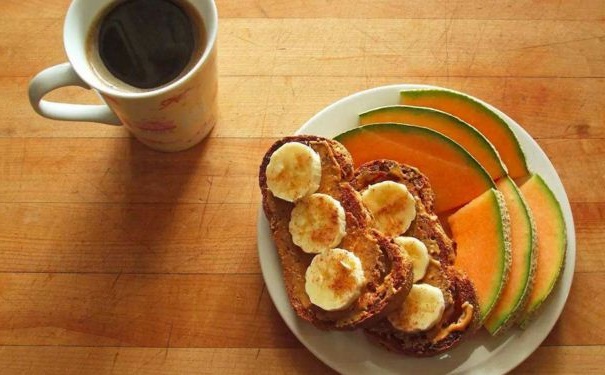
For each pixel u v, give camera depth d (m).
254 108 0.41
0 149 0.40
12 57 0.42
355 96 0.37
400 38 0.42
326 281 0.31
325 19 0.42
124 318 0.36
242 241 0.38
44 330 0.36
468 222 0.34
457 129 0.36
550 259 0.34
